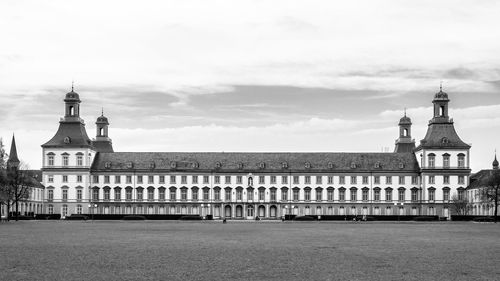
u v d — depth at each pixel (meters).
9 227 120.62
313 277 44.78
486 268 49.62
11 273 46.16
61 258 55.69
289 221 181.50
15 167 177.88
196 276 44.97
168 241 77.44
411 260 55.09
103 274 45.75
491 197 172.75
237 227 124.88
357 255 59.41
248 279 43.75
